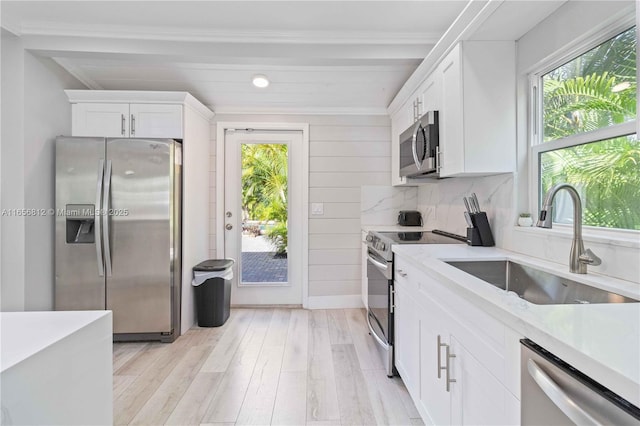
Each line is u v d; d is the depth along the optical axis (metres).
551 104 1.74
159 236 2.79
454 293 1.27
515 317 0.86
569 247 1.49
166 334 2.80
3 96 2.41
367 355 2.55
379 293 2.45
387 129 3.73
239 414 1.84
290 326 3.16
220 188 3.66
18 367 0.69
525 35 1.81
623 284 1.18
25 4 2.10
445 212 2.86
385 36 2.43
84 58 2.56
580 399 0.67
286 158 3.77
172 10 2.14
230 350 2.65
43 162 2.65
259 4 2.08
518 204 1.88
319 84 3.20
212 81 3.12
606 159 1.42
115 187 2.76
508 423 0.92
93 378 0.92
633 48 1.28
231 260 3.52
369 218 3.73
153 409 1.89
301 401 1.96
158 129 2.98
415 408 1.89
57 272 2.74
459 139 1.89
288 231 3.77
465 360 1.19
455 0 2.04
